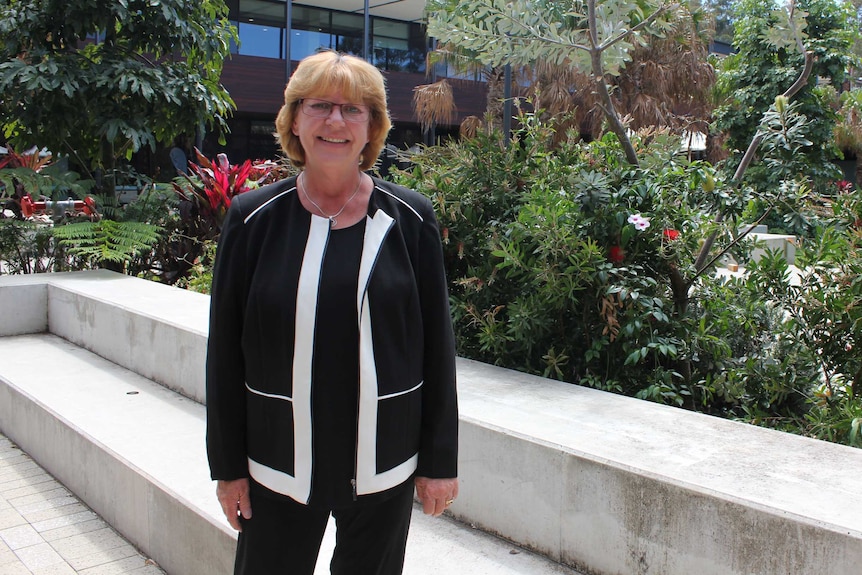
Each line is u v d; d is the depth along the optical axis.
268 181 7.58
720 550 2.07
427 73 16.59
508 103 6.08
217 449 1.73
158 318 4.59
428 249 1.76
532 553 2.57
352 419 1.66
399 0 18.81
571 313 3.60
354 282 1.64
